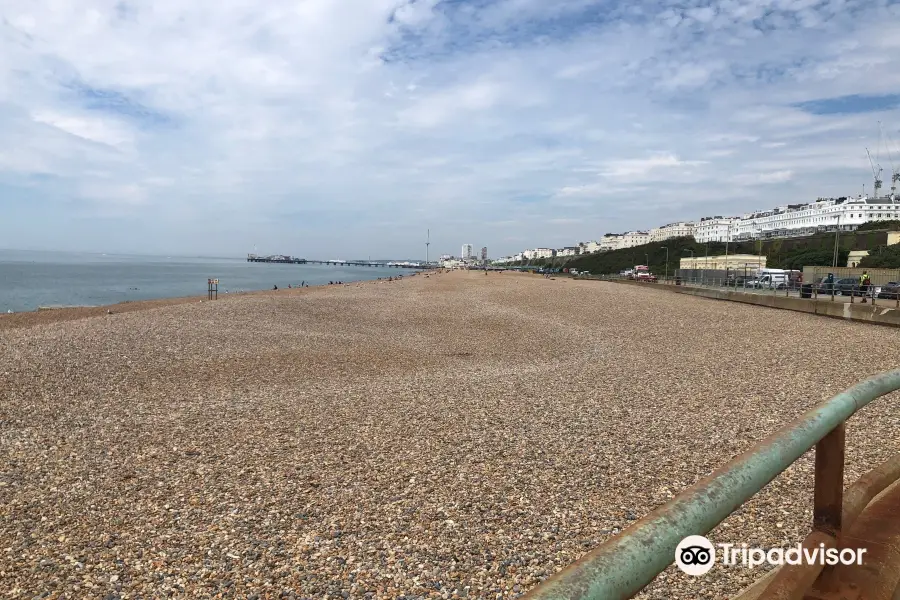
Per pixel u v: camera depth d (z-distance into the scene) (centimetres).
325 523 516
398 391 1074
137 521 523
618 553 96
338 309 2681
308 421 857
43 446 744
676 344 1733
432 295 3962
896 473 225
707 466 656
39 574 433
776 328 1950
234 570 436
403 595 400
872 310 2061
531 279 6850
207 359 1388
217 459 691
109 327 1777
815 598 157
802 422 158
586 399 992
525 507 547
